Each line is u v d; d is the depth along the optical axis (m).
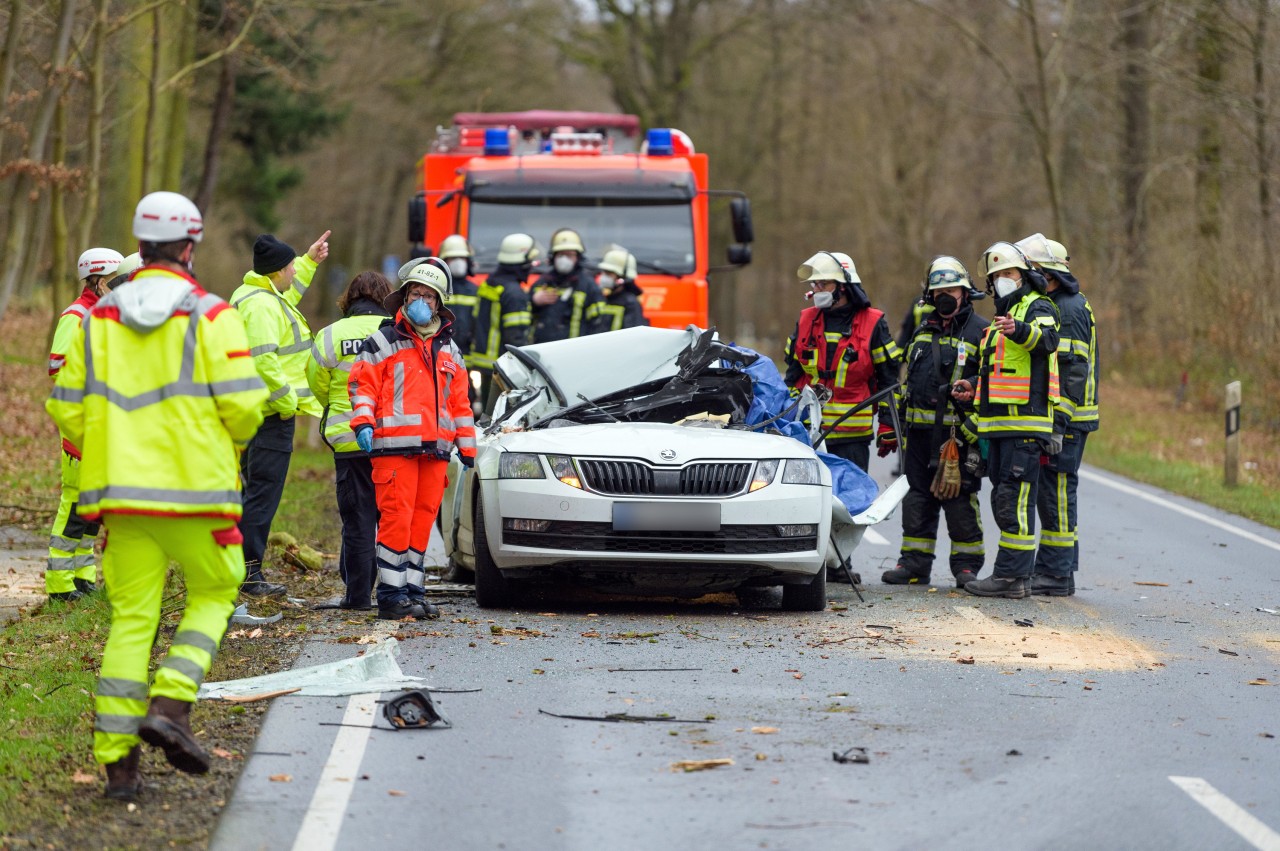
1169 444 49.09
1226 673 17.06
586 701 15.21
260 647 17.83
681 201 37.66
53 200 51.22
